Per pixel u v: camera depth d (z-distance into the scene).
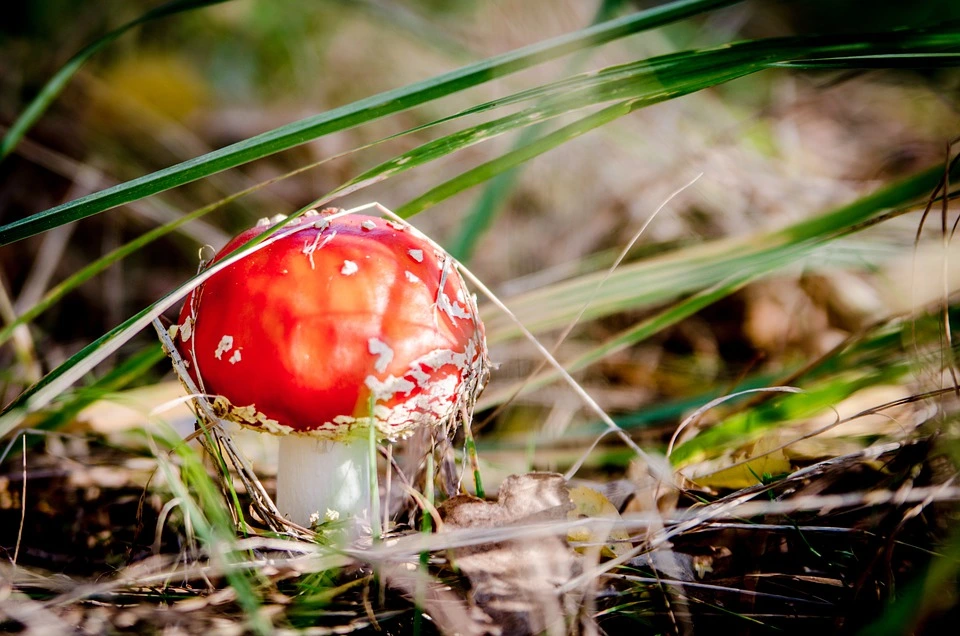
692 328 0.49
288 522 0.36
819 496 0.37
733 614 0.34
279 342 0.35
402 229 0.37
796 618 0.35
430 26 0.65
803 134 0.68
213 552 0.33
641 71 0.37
